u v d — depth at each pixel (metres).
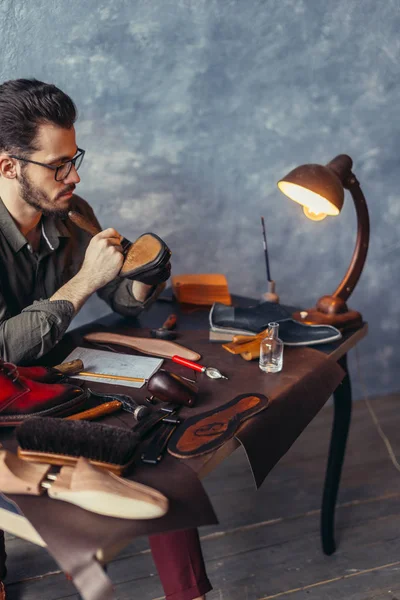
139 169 2.51
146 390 1.43
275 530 2.19
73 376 1.48
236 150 2.61
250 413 1.30
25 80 1.56
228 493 2.38
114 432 1.09
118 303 1.93
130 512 0.97
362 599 1.89
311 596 1.89
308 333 1.76
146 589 1.90
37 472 1.04
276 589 1.92
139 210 2.57
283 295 2.89
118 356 1.61
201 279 2.18
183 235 2.66
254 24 2.47
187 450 1.16
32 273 1.82
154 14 2.35
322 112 2.67
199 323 1.93
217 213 2.68
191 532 1.45
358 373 3.08
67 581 1.91
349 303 2.99
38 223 1.82
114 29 2.32
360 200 1.97
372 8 2.59
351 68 2.64
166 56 2.41
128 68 2.38
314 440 2.75
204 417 1.28
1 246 1.73
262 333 1.71
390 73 2.69
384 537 2.17
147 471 1.11
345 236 2.88
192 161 2.57
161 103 2.46
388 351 3.10
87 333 1.80
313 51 2.57
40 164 1.55
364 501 2.36
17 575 1.93
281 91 2.59
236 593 1.90
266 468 1.25
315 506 2.32
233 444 1.23
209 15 2.41
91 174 2.46
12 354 1.52
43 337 1.53
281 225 2.78
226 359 1.62
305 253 2.85
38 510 0.99
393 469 2.56
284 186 1.88
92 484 0.97
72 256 1.96
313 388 1.52
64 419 1.12
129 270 1.59
